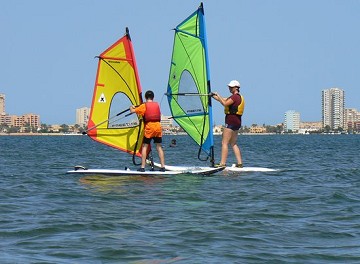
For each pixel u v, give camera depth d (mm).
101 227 20656
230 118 36562
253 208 24625
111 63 34969
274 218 22594
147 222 21531
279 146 108312
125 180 32656
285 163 51375
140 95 34969
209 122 36125
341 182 34219
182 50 36094
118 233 19781
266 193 28719
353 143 134000
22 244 18438
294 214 23469
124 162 50781
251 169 38719
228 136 36719
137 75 34938
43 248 17953
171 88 36625
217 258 17000
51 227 20609
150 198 26828
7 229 20438
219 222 21594
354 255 17516
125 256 17125
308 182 33750
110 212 23469
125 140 35312
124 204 25312
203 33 35938
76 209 24219
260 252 17703
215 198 27000
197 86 36094
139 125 35094
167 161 53000
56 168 43812
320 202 26422
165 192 28531
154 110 33875
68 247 18031
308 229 20750
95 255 17203
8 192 29203
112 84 35094
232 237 19406
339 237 19672
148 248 17938
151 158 35406
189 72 36125
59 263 16422
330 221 22219
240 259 16953
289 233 20125
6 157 60094
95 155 64062
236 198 27109
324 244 18766
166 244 18391
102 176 34500
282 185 31906
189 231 20062
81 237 19234
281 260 16938
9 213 23406
